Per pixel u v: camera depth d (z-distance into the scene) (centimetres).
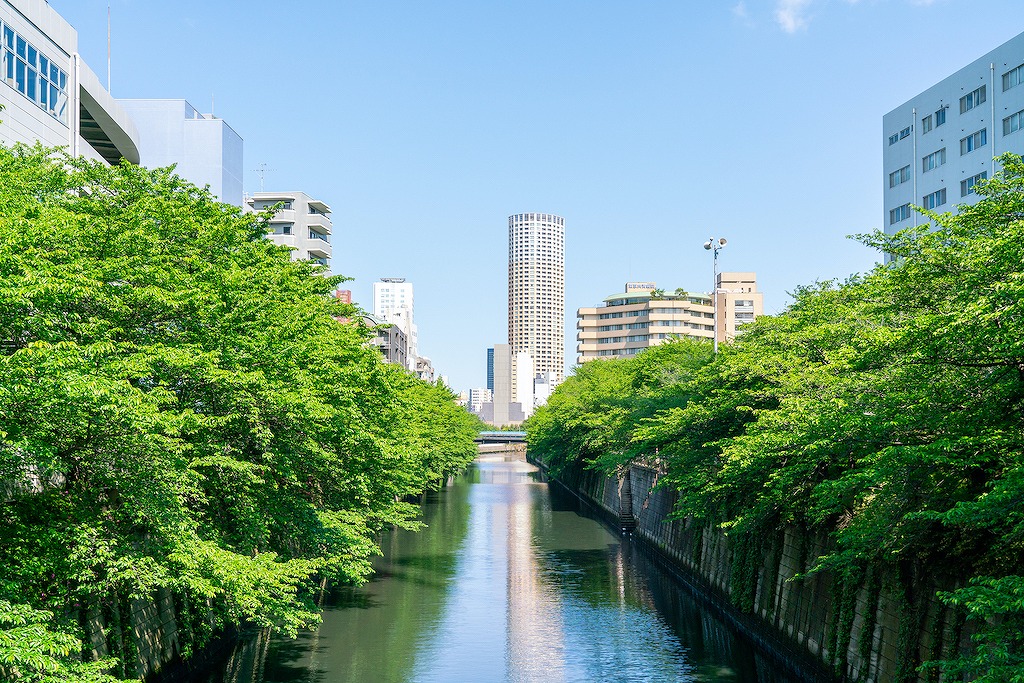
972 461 2066
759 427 3431
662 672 3788
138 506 2359
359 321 5138
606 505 9719
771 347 4328
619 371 11731
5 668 1841
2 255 1802
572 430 10825
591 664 3906
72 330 2270
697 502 4372
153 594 3344
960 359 2092
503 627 4575
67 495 2428
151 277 2652
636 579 5994
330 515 4059
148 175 3519
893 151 7769
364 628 4512
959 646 2489
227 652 3997
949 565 2605
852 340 3055
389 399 4591
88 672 1908
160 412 2461
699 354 8562
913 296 2473
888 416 2311
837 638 3284
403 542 7694
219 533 3238
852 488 2634
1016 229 1816
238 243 3656
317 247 12619
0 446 1852
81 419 2055
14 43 4306
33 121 4522
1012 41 6325
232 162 9106
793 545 3944
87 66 5447
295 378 3234
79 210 2741
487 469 19062
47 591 2384
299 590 4981
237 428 3159
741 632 4428
